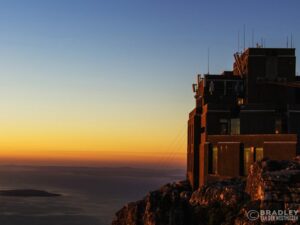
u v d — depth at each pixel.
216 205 65.38
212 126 103.06
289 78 106.62
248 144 92.75
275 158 89.12
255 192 58.91
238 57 116.12
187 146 119.06
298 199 53.41
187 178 116.75
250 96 106.75
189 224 68.25
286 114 101.06
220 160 97.00
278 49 107.31
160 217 71.00
